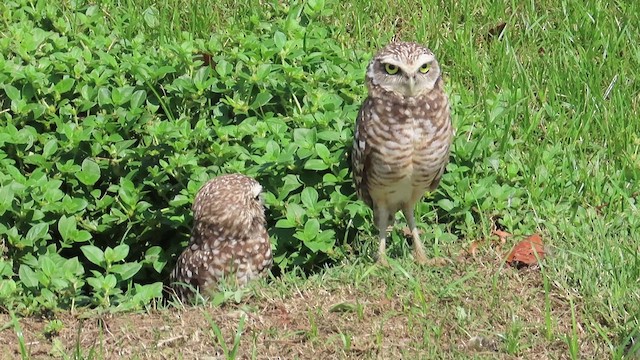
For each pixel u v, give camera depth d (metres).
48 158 8.95
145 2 11.44
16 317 7.42
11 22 10.68
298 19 11.09
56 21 10.70
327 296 7.65
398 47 7.84
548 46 11.03
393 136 7.85
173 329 7.25
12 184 8.47
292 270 8.45
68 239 8.38
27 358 6.88
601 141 9.82
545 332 7.16
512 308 7.40
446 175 8.95
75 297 7.73
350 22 11.36
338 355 6.96
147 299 7.66
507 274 7.88
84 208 8.76
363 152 8.03
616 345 7.04
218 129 9.12
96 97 9.55
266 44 10.27
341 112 9.32
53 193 8.58
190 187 8.75
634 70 10.60
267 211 8.91
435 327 7.19
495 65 10.71
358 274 7.87
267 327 7.26
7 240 8.42
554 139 9.75
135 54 10.02
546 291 7.13
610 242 8.29
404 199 8.26
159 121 9.48
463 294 7.62
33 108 9.30
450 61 10.90
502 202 8.71
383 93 7.83
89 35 10.79
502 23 11.23
